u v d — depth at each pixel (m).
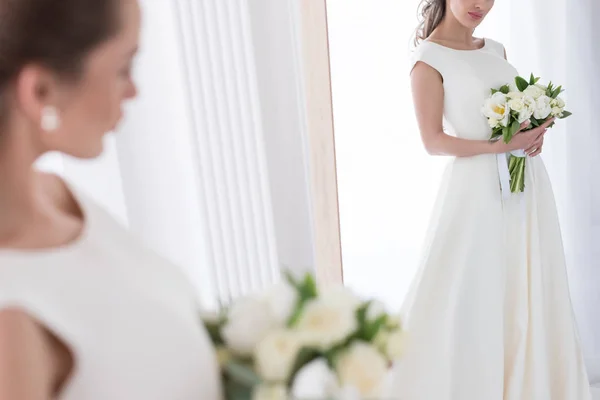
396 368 2.19
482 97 2.24
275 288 0.87
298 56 2.27
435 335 2.21
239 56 2.17
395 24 2.89
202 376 0.86
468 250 2.20
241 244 2.31
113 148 2.08
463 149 2.20
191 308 0.94
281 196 2.34
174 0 2.07
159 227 2.26
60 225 0.82
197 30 2.11
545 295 2.32
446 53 2.26
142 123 2.16
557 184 2.94
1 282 0.72
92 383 0.76
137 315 0.80
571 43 2.74
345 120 3.00
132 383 0.78
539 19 2.76
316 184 2.46
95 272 0.80
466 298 2.20
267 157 2.28
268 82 2.24
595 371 2.95
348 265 3.17
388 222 3.12
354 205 3.10
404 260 3.16
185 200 2.26
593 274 2.93
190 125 2.17
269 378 0.79
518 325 2.27
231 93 2.19
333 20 2.88
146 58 2.13
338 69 2.93
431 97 2.25
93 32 0.74
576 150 2.85
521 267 2.26
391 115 2.99
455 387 2.21
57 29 0.72
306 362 0.81
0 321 0.69
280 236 2.37
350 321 0.81
